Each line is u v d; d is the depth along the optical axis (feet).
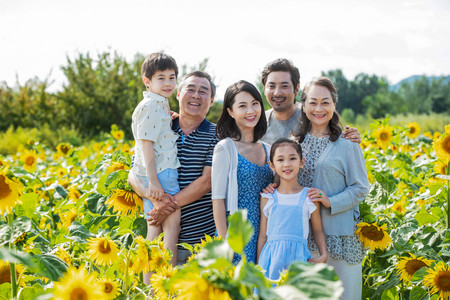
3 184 7.72
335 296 4.68
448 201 12.01
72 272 5.74
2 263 8.59
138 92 72.84
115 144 29.45
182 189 12.28
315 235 11.23
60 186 16.47
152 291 10.41
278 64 13.78
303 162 11.32
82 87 74.79
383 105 203.21
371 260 12.44
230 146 11.39
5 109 79.30
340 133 11.66
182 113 12.81
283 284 5.29
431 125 99.60
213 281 5.04
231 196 11.11
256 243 11.27
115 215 12.55
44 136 62.34
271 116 14.43
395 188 13.08
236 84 11.64
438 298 9.84
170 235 12.01
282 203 10.98
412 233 11.78
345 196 11.11
